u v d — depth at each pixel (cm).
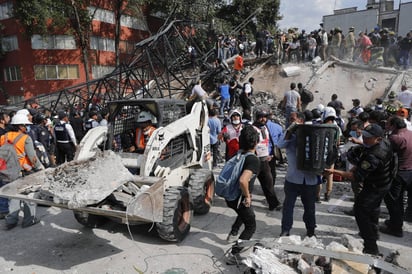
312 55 1686
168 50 1585
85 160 423
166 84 1472
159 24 3234
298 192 431
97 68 2725
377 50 1491
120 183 379
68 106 1453
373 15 2853
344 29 3028
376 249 391
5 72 2630
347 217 535
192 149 573
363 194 389
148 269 387
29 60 2486
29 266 404
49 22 2378
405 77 1337
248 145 386
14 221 518
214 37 2008
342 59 1655
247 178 364
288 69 1556
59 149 829
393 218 459
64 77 2589
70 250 443
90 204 350
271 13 3366
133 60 1440
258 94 1454
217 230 492
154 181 402
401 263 386
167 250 431
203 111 627
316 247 367
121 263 402
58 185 366
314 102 1335
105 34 2767
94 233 495
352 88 1378
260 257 341
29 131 705
